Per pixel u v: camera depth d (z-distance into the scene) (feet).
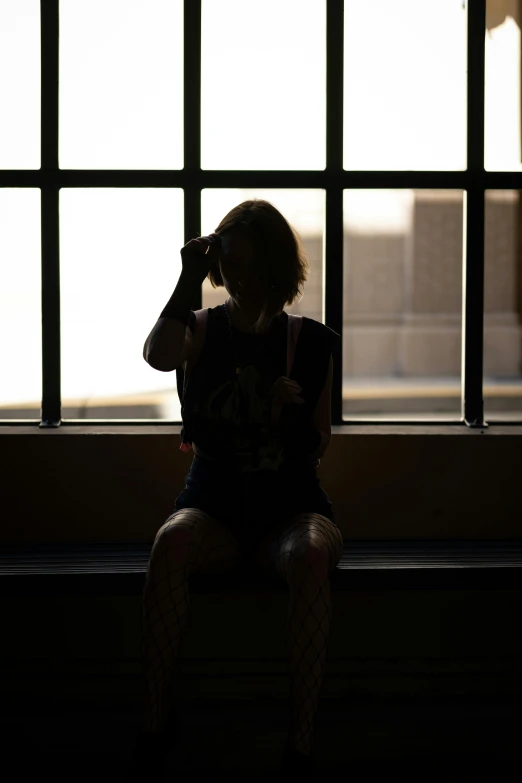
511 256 11.73
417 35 9.28
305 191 9.28
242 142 9.25
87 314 9.30
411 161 9.35
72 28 9.10
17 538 8.95
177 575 6.66
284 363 7.36
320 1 9.22
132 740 7.73
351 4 9.25
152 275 9.30
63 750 7.55
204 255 7.26
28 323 9.24
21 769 7.22
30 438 8.91
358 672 8.76
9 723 8.09
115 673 8.68
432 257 14.56
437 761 7.41
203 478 7.34
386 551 8.41
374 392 24.98
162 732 6.50
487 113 9.39
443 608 8.80
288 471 7.30
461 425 9.43
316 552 6.61
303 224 9.37
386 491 9.07
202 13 9.16
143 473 8.98
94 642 8.69
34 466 8.93
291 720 6.44
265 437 7.18
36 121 9.12
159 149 9.23
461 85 9.32
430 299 14.96
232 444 7.20
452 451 9.06
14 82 9.08
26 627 8.65
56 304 9.20
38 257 9.16
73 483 8.95
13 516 8.94
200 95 9.12
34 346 9.25
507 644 8.82
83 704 8.56
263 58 9.22
